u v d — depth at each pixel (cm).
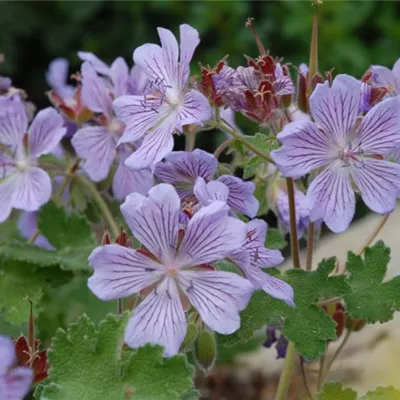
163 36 31
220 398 45
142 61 31
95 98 36
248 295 27
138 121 31
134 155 30
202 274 27
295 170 29
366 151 30
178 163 30
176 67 31
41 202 35
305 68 34
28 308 36
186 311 28
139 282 27
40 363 29
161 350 27
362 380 41
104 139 36
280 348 37
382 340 42
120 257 27
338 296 31
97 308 41
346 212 29
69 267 36
